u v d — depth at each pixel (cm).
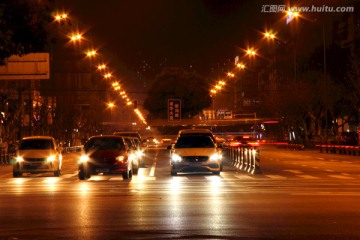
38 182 2789
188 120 9906
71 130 9688
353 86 7769
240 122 11119
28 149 3262
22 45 2445
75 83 12706
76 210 1662
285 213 1570
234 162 4234
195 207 1712
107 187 2453
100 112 12850
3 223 1420
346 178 2903
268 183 2597
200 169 3055
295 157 5562
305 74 9138
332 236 1216
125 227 1347
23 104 6912
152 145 8988
